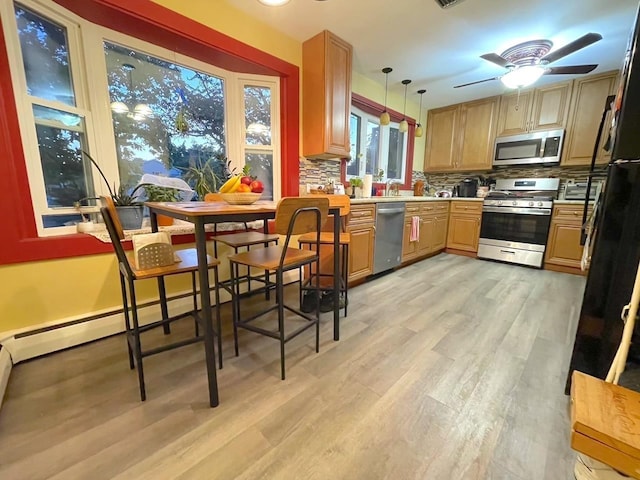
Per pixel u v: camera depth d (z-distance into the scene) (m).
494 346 1.70
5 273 1.42
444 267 3.45
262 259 1.50
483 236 3.80
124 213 1.77
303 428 1.10
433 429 1.10
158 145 2.10
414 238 3.38
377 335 1.82
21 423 1.10
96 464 0.94
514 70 2.54
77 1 1.53
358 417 1.16
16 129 1.42
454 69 3.06
